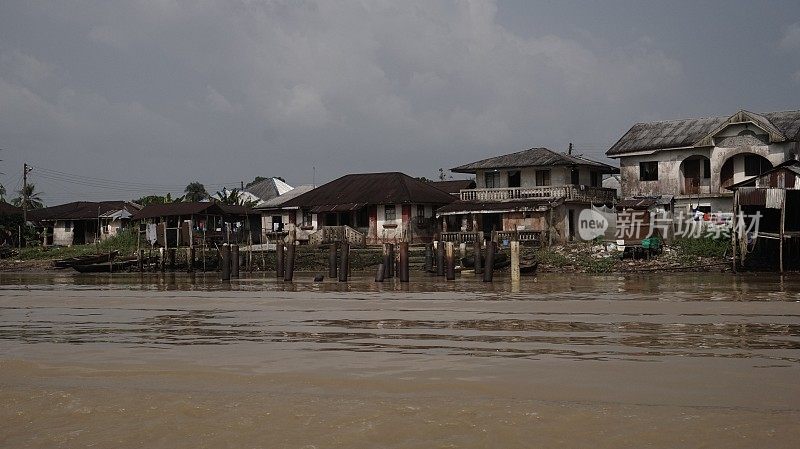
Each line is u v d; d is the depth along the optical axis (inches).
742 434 466.9
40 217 3454.7
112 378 667.4
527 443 457.4
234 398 581.6
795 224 1802.4
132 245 2933.1
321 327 975.0
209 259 2623.0
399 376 653.3
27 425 518.3
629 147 2298.2
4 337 930.7
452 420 508.1
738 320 964.0
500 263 2074.3
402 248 1811.0
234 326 1002.7
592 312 1077.1
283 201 3097.9
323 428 495.2
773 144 2062.0
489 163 2513.5
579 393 582.6
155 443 473.7
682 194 2220.7
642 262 1947.6
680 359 703.7
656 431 476.1
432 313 1106.1
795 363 678.5
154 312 1198.3
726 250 1902.1
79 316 1160.2
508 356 738.2
